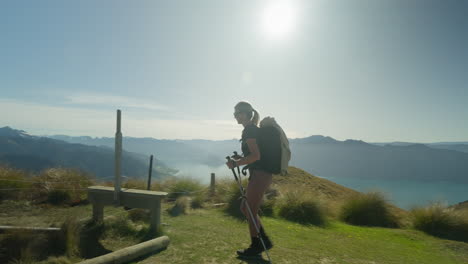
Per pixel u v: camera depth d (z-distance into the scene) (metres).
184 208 6.17
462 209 7.36
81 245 3.44
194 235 3.97
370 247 4.51
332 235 5.27
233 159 2.87
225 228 4.60
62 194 6.59
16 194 6.52
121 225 4.18
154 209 4.04
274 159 2.76
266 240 2.93
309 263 3.07
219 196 8.48
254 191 2.78
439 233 6.32
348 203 8.07
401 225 7.41
